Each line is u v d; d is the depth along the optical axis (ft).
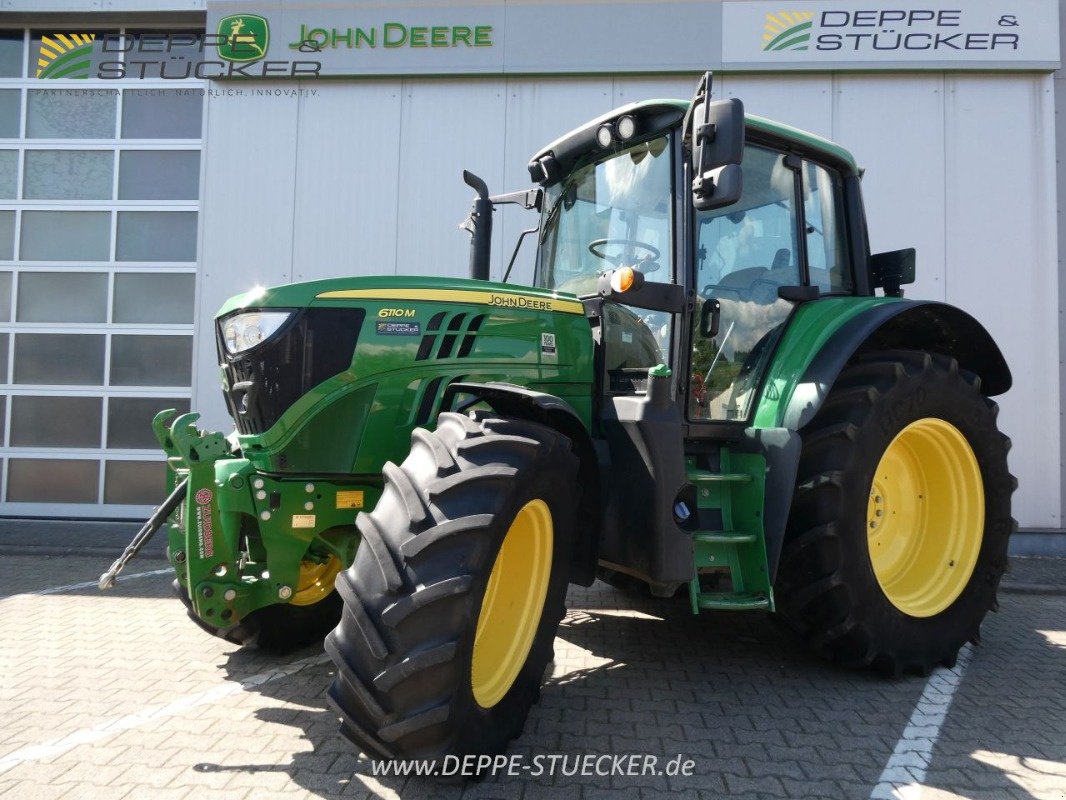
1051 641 12.00
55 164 23.17
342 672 6.28
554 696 9.20
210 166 21.36
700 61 20.57
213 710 8.65
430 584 6.26
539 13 20.79
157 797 6.57
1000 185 20.18
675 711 8.72
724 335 10.18
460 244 21.13
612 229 10.65
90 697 9.05
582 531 8.62
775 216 10.87
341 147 21.26
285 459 8.16
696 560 8.96
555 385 9.48
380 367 8.49
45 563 17.46
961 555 10.78
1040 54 19.88
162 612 13.10
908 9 20.04
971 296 20.17
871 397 9.61
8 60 23.43
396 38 21.02
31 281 22.97
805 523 9.43
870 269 12.36
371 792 6.70
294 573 8.31
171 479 9.82
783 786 6.92
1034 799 6.73
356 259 21.21
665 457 8.49
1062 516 19.76
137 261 22.86
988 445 10.84
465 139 21.13
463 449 6.96
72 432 22.70
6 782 6.85
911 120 20.34
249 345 8.32
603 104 20.98
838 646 9.66
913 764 7.40
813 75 20.52
